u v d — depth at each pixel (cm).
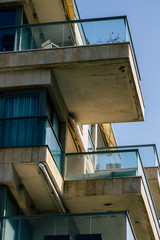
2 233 1822
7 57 2083
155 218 2375
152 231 2314
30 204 2081
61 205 2098
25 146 1945
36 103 2052
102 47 2055
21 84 2058
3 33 2144
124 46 2048
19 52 2086
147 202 2180
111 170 2131
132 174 2106
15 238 1814
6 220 1838
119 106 2262
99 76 2094
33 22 2383
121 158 2142
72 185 2112
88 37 2100
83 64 2047
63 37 2120
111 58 2028
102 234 1802
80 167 2155
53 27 2136
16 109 2053
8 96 2077
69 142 2406
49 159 1958
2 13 2288
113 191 2075
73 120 2291
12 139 1983
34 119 2005
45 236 1808
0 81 2067
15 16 2277
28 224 1828
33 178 1984
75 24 2130
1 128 2003
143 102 2311
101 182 2098
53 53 2066
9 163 1931
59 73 2084
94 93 2181
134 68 2119
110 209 2175
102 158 2153
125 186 2075
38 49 2080
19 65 2064
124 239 1784
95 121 2361
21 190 1992
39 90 2067
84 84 2133
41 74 2062
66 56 2053
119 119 2352
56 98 2128
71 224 1819
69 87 2150
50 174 1981
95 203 2133
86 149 2611
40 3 2356
